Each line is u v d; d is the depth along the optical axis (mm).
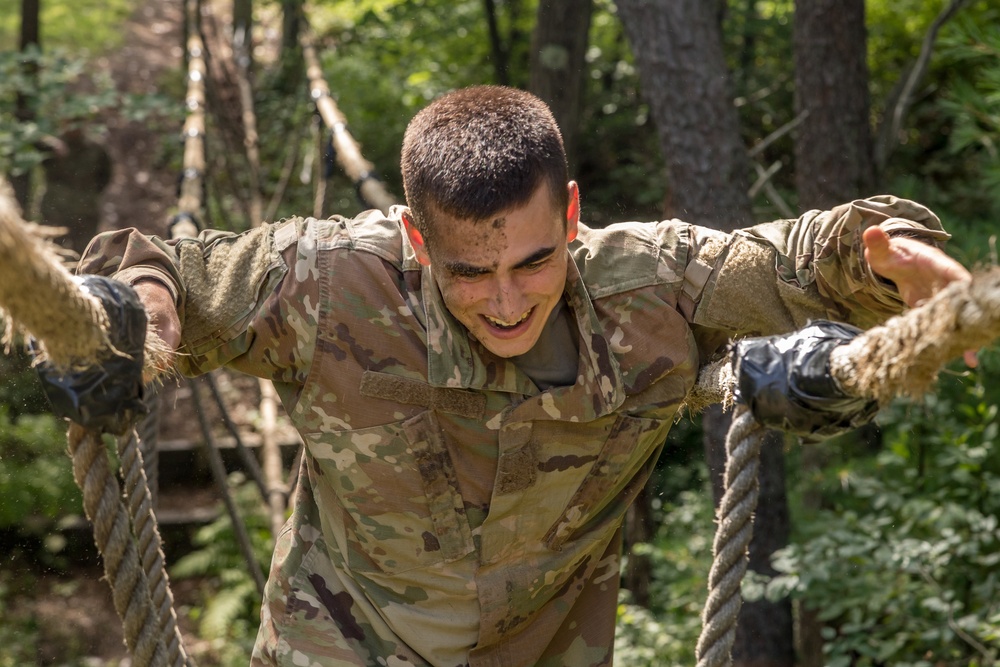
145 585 1921
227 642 7969
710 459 5812
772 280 2127
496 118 1897
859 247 2004
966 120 4871
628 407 2176
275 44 15914
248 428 9664
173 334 1944
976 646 4848
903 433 5395
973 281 1419
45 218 10008
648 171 9922
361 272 2109
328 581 2254
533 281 1912
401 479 2145
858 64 5770
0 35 14742
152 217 11836
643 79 5504
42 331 1531
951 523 5191
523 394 2113
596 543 2295
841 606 5105
